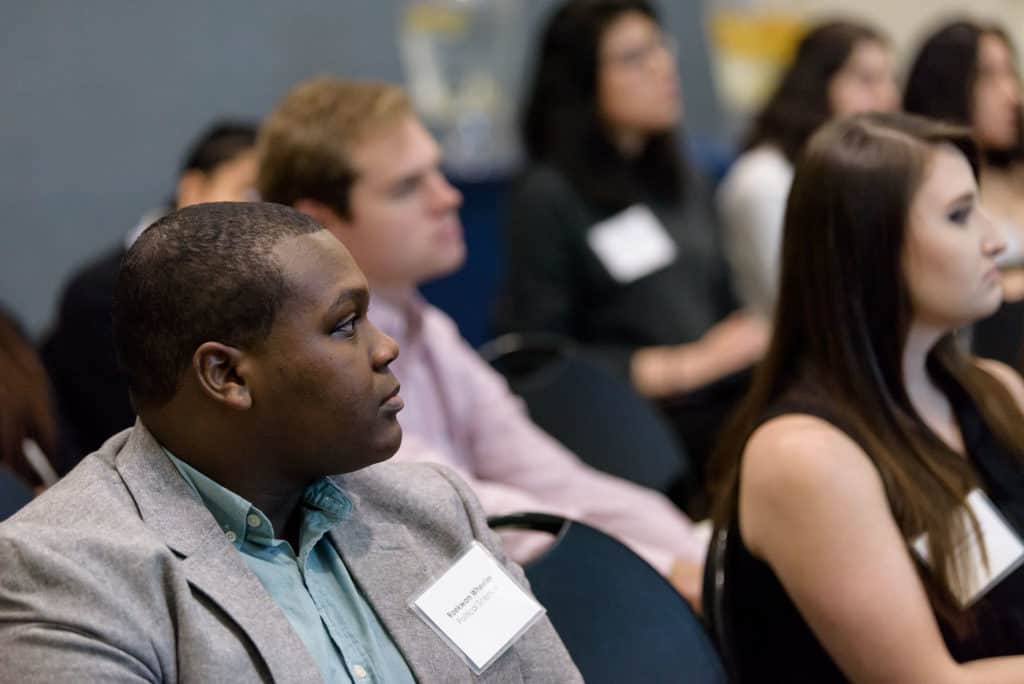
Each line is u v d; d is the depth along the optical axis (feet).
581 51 16.49
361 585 6.40
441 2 22.53
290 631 5.87
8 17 19.85
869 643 8.01
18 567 5.59
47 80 20.29
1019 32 27.55
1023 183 15.48
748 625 8.71
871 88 17.10
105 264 13.17
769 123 17.46
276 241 5.93
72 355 13.05
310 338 5.89
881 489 8.27
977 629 8.29
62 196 20.61
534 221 16.38
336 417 5.97
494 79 23.04
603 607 7.83
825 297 8.58
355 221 10.44
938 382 9.34
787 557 8.26
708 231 17.47
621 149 16.89
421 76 22.67
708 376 15.60
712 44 26.18
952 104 15.35
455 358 11.32
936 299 8.47
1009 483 9.21
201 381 5.84
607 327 16.55
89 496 5.94
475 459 11.35
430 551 6.65
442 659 6.35
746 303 17.52
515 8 23.12
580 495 11.28
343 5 22.81
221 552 5.95
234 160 14.19
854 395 8.51
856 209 8.43
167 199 21.59
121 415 12.97
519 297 16.42
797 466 8.16
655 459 12.27
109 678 5.43
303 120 10.46
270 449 6.02
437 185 10.68
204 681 5.59
